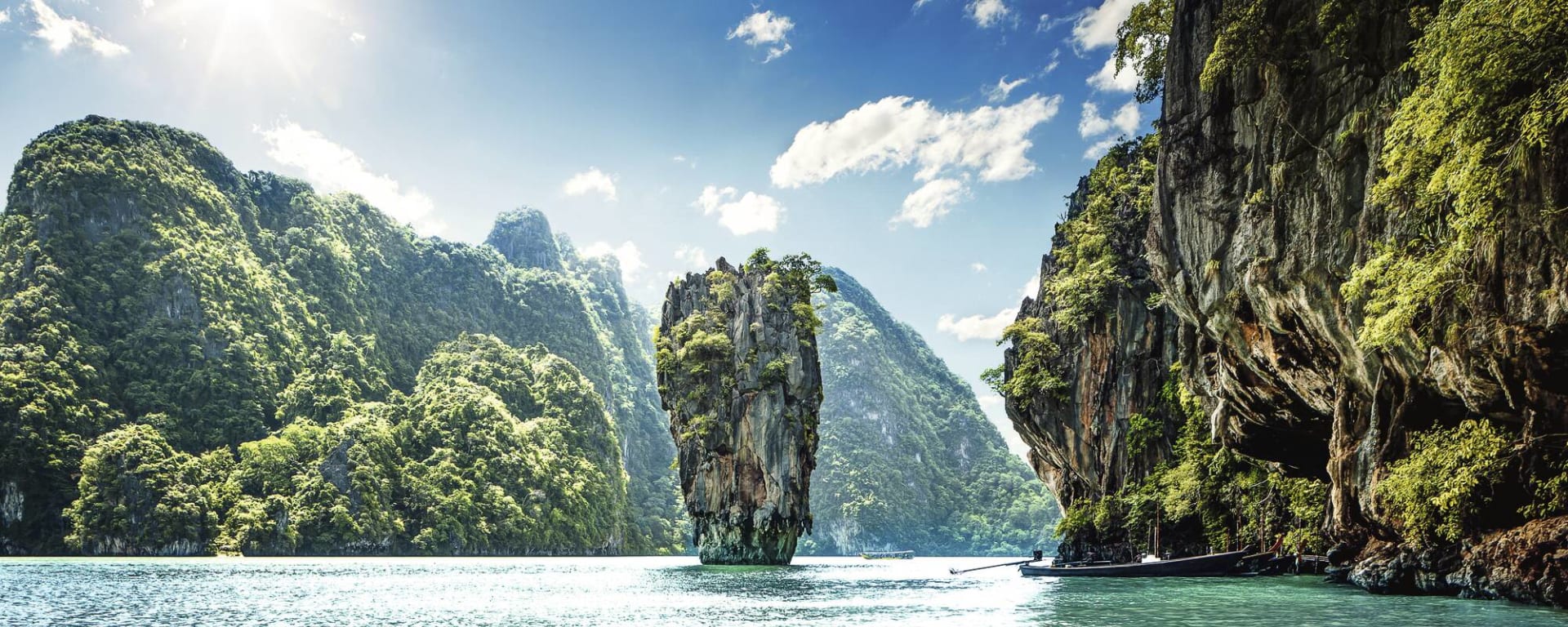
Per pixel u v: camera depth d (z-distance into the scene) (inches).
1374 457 1190.9
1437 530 1106.1
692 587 2283.5
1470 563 1112.8
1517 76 788.6
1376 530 1255.5
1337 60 1234.6
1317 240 1234.6
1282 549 2018.9
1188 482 2258.9
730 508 3786.9
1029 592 1763.0
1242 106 1400.1
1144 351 2667.3
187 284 7190.0
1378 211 1138.0
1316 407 1386.6
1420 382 1114.1
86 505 5054.1
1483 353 948.6
